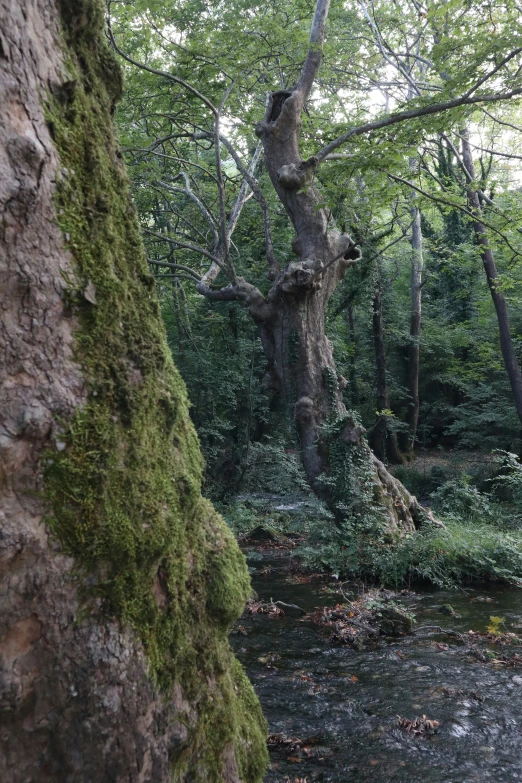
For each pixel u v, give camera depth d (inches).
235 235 711.7
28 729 46.3
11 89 45.9
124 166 63.0
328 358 440.5
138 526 52.8
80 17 56.3
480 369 806.5
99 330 51.9
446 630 264.4
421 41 721.6
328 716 177.0
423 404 932.6
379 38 612.1
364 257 642.8
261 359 695.1
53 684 46.9
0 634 44.8
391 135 393.4
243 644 244.7
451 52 402.3
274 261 462.9
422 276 889.5
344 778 141.7
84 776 48.2
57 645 47.0
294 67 529.0
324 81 694.5
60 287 48.6
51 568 46.6
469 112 398.9
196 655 60.2
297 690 196.5
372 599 305.9
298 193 433.7
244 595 69.6
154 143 481.7
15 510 45.3
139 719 51.2
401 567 354.6
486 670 215.5
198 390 653.9
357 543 374.3
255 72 530.3
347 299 666.8
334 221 511.8
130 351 55.3
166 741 53.7
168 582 57.4
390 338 866.8
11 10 46.2
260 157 690.2
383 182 425.4
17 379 45.9
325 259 436.1
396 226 871.7
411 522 422.9
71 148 52.0
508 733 166.2
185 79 453.4
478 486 660.7
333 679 207.2
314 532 398.3
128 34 463.5
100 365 51.5
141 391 55.7
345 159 386.0
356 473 409.7
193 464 66.0
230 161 775.7
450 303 927.0
